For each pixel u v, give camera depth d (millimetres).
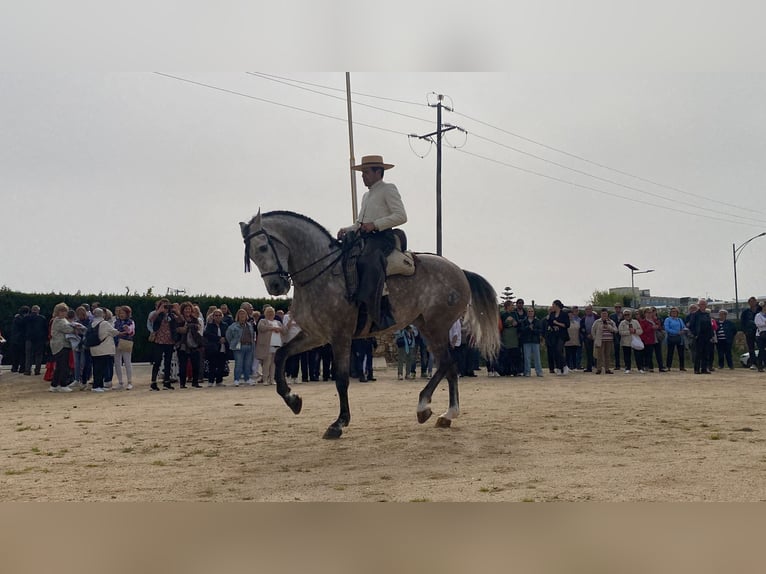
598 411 10711
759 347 22031
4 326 25656
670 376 19969
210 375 18000
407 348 19172
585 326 22141
